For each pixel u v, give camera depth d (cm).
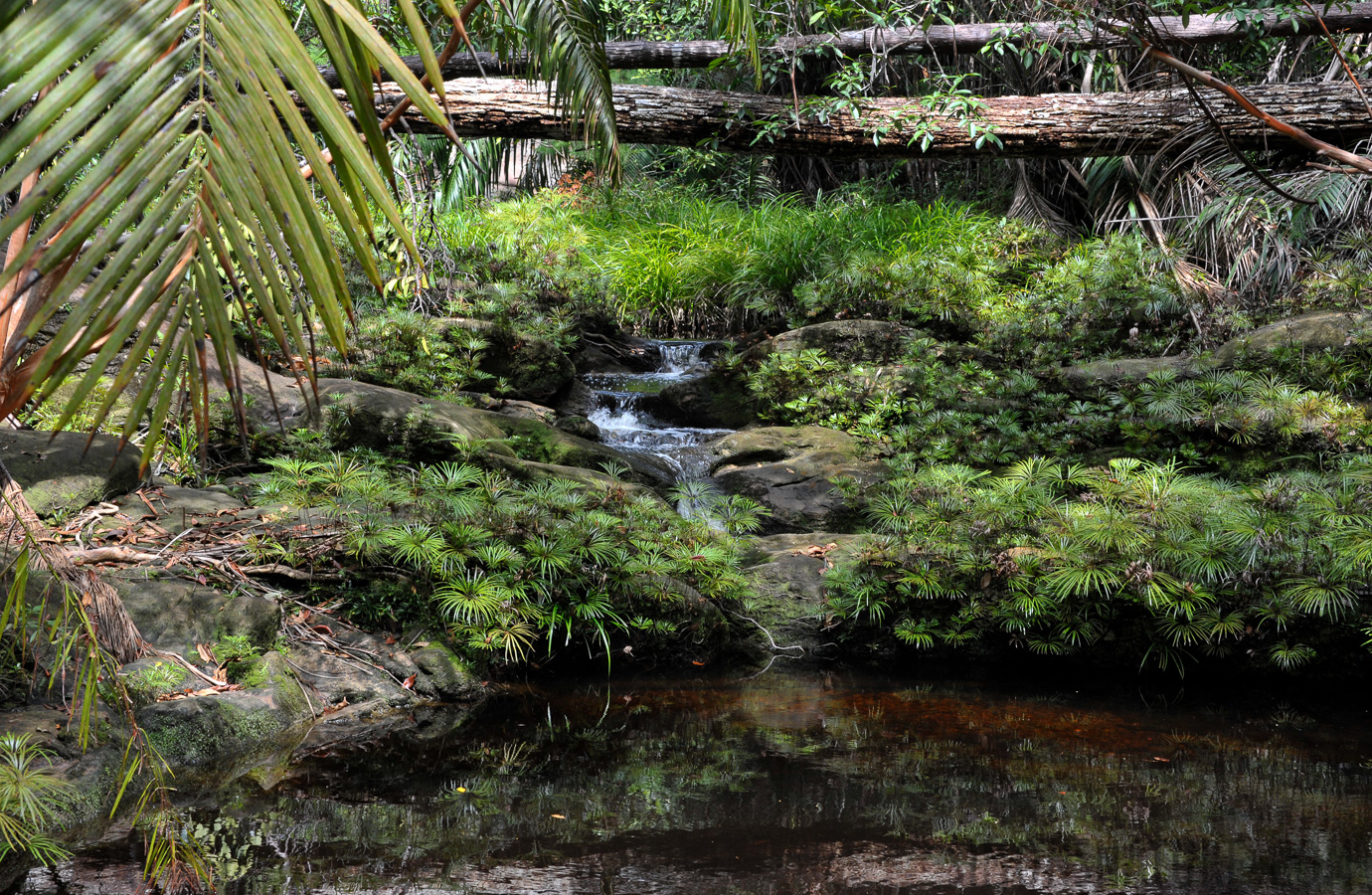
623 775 340
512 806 306
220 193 117
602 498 568
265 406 607
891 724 409
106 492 466
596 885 247
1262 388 677
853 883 249
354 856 264
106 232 110
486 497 516
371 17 483
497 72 680
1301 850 271
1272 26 689
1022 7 830
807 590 552
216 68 116
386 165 135
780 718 418
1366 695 461
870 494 652
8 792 255
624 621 509
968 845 275
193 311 120
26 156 101
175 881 243
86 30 104
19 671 329
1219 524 507
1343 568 463
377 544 463
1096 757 364
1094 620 508
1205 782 334
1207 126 712
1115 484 544
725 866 260
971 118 720
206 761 343
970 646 530
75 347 112
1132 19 299
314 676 418
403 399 647
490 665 480
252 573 451
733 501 611
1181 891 244
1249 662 495
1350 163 239
